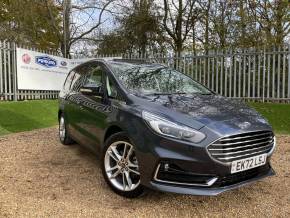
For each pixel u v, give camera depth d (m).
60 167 5.50
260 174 4.18
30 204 3.99
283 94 11.22
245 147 3.81
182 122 3.78
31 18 21.42
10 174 5.12
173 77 5.49
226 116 3.99
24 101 12.13
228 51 12.28
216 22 19.86
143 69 5.43
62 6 21.89
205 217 3.73
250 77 11.90
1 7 21.38
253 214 3.81
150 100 4.30
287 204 4.09
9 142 7.45
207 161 3.60
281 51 11.20
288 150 6.79
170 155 3.68
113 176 4.39
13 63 12.32
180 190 3.71
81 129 5.57
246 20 18.34
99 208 3.90
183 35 22.14
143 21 21.42
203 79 12.82
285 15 17.19
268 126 4.13
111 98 4.74
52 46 22.77
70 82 6.73
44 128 9.51
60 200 4.12
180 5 21.62
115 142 4.33
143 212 3.81
